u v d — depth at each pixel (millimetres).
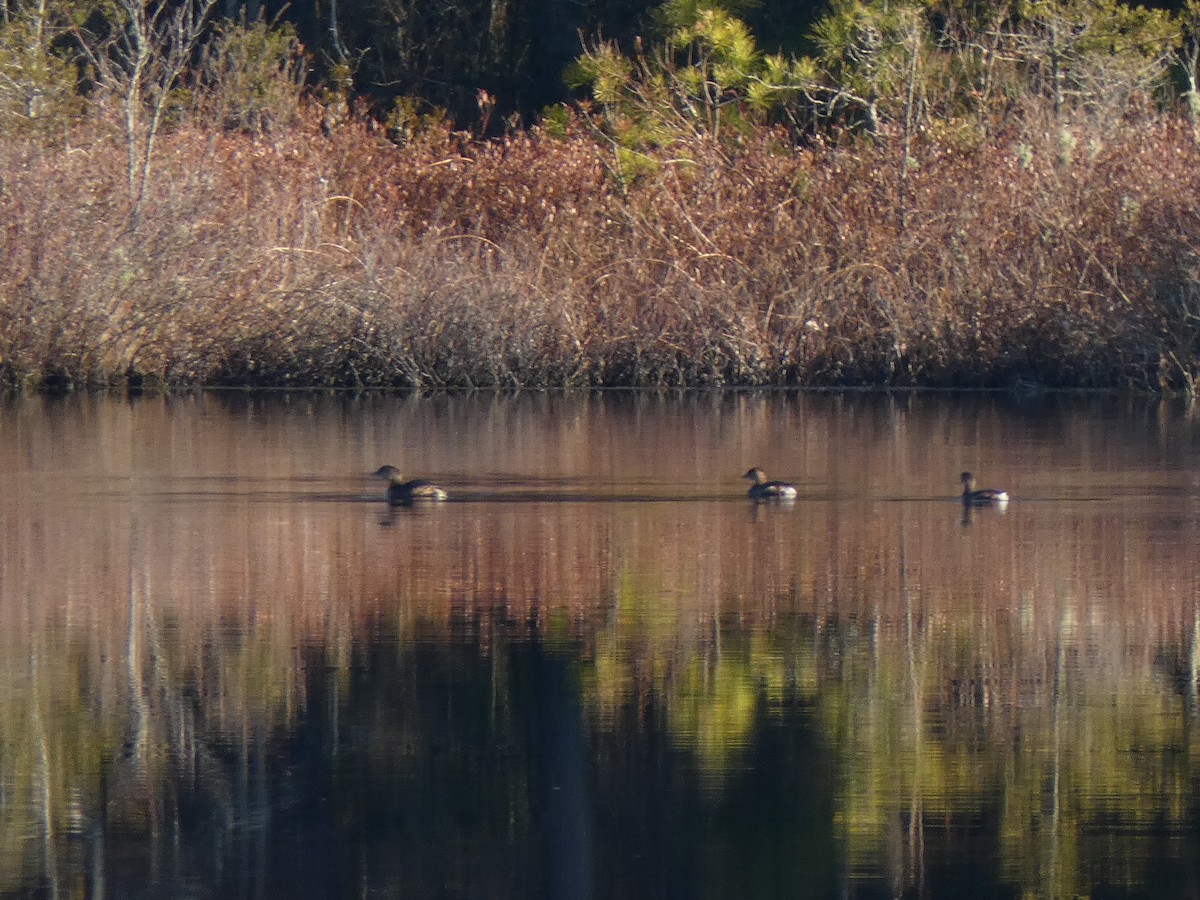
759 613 19703
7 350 46938
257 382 49094
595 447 34906
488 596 20500
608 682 16969
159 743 15156
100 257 47156
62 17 65688
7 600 20219
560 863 12609
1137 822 13461
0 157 47094
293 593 20609
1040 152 49688
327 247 49875
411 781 14312
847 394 47719
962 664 17594
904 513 26422
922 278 49938
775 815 13516
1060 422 39875
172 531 24688
